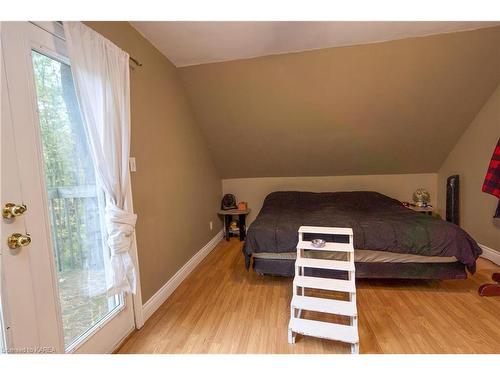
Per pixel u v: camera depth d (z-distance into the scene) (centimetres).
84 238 139
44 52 115
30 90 105
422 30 205
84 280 138
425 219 230
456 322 172
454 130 300
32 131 106
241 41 212
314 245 176
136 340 163
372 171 378
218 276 258
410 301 199
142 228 185
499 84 246
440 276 205
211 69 255
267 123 312
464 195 302
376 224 221
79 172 136
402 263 209
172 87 246
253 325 176
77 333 133
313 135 325
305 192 369
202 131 324
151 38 200
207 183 342
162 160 220
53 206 121
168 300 212
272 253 224
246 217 419
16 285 98
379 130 309
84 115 126
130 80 176
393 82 254
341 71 249
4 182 94
